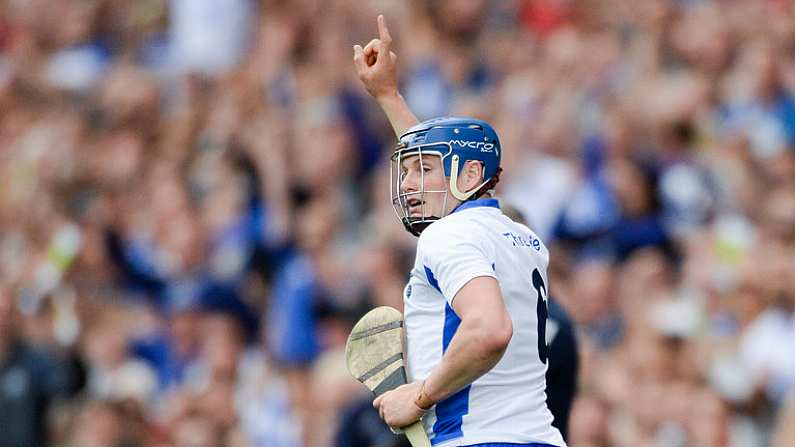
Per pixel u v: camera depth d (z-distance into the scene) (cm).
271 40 5353
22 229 4903
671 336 3209
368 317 1705
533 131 4153
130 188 5041
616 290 3594
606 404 3148
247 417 3619
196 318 3988
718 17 4716
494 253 1605
